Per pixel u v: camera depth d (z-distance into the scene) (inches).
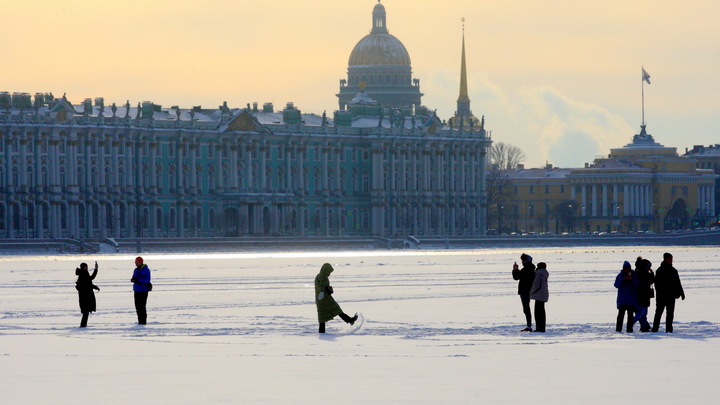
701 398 3806.6
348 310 7145.7
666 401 3759.8
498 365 4534.9
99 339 5492.1
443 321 6338.6
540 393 3912.4
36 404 3737.7
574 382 4124.0
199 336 5615.2
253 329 5949.8
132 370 4436.5
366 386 4060.0
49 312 7126.0
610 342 5265.8
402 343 5275.6
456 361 4650.6
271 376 4279.0
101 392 3959.2
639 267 5703.7
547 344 5196.9
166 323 6318.9
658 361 4630.9
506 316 6638.8
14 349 5083.7
